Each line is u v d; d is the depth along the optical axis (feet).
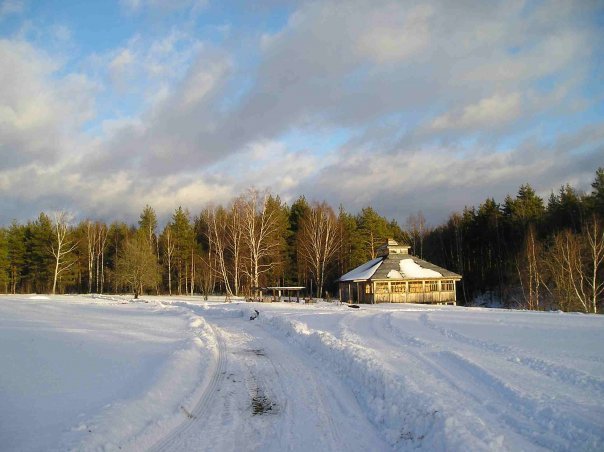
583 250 146.20
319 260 189.88
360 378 34.01
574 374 33.37
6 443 20.08
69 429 21.75
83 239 250.98
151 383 31.12
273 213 198.29
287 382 35.58
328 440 23.54
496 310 110.32
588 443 20.61
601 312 135.44
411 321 79.15
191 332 61.46
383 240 232.73
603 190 178.70
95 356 40.42
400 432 23.71
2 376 31.60
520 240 202.08
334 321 81.20
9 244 239.09
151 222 264.93
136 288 193.88
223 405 29.58
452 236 248.73
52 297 173.17
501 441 20.20
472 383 31.81
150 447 22.30
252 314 93.91
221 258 178.91
